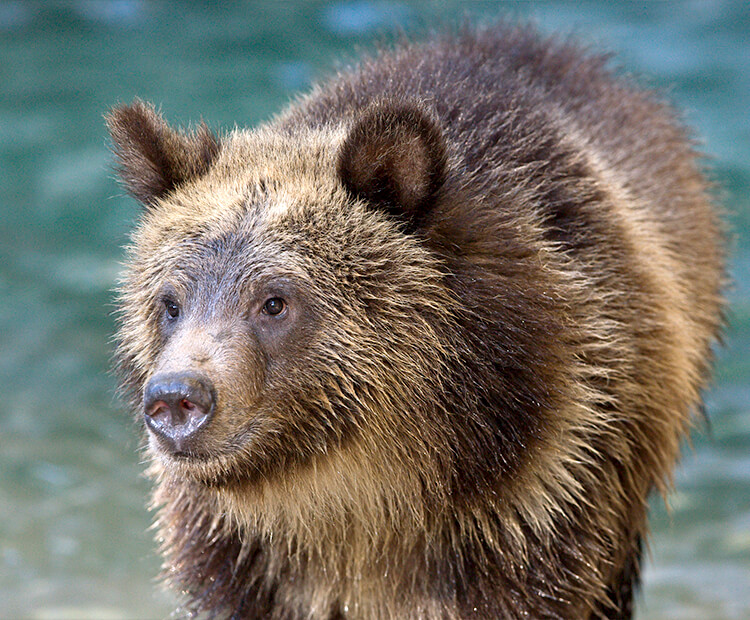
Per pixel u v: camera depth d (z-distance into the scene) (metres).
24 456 17.12
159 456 9.28
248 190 9.18
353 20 37.59
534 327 9.19
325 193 9.13
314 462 9.16
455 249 9.13
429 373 9.01
